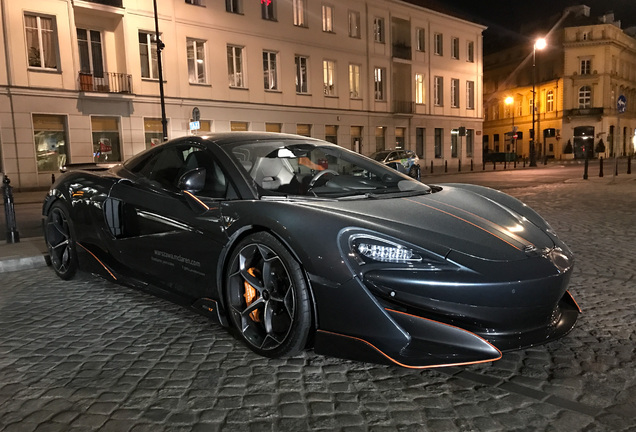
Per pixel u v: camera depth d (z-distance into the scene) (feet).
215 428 6.72
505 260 7.89
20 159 61.11
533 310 8.00
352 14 98.22
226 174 10.39
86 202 13.16
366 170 12.28
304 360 8.92
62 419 7.01
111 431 6.68
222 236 9.52
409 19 108.78
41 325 11.02
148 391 7.81
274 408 7.22
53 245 14.90
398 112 106.52
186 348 9.57
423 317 7.77
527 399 7.36
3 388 8.00
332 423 6.80
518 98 195.21
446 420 6.83
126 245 12.01
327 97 93.91
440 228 8.45
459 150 124.67
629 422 6.68
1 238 24.08
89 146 66.39
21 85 60.44
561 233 21.39
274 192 9.95
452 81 121.80
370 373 8.34
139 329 10.66
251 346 9.21
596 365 8.45
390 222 8.46
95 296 13.24
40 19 62.23
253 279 9.18
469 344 7.58
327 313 8.11
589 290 12.82
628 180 53.52
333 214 8.51
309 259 8.11
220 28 77.87
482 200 10.48
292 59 87.81
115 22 68.90
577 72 173.47
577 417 6.83
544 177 70.18
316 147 12.23
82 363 8.93
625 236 20.38
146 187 11.79
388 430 6.61
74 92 64.39
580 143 176.65
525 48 189.78
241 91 81.10
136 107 70.23
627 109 190.49
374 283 7.77
